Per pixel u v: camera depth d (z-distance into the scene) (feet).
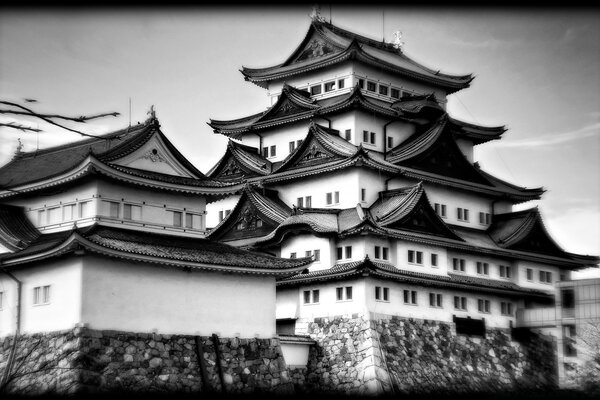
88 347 204.85
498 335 313.32
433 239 297.12
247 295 243.60
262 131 344.49
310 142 312.50
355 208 297.53
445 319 296.71
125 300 215.72
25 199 244.01
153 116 245.04
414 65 362.74
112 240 218.79
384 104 338.13
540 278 338.54
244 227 312.29
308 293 287.69
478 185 335.88
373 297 274.98
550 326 313.94
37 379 207.00
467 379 290.15
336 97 336.90
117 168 228.84
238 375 233.55
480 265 319.06
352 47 329.31
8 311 224.53
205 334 231.50
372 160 298.76
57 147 262.88
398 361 272.10
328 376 272.72
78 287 207.62
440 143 328.08
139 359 213.87
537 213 337.52
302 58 355.15
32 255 214.69
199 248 241.96
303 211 294.66
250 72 357.20
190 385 221.87
